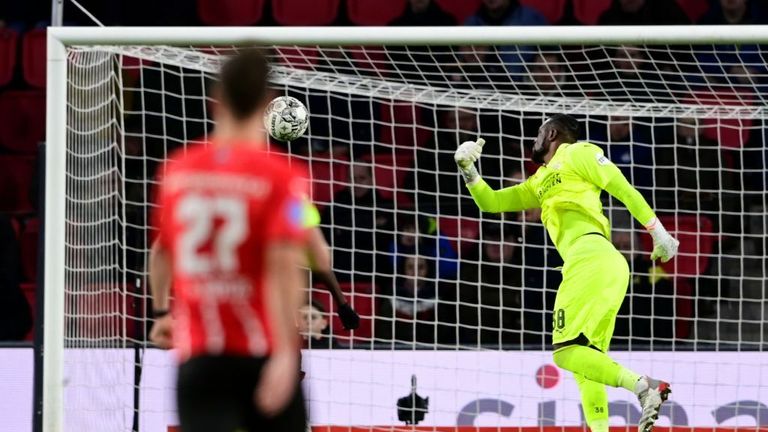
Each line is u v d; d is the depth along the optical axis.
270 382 11.81
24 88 39.38
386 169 34.78
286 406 13.02
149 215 31.72
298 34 22.53
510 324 31.20
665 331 31.38
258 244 12.24
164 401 24.52
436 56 36.50
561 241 23.42
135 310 26.59
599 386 23.06
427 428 26.14
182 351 12.57
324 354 26.22
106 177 24.17
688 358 26.59
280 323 12.05
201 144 26.78
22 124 39.09
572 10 38.50
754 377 26.39
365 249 33.09
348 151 35.28
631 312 27.52
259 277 12.31
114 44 22.58
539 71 36.03
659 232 22.66
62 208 22.28
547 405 26.28
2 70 39.34
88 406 23.36
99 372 23.67
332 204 27.47
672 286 31.50
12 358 26.20
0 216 31.09
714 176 33.88
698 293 30.62
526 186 24.36
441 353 26.33
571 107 28.69
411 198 34.62
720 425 26.36
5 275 30.91
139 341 25.08
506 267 31.67
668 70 36.19
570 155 23.27
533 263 31.56
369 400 26.17
